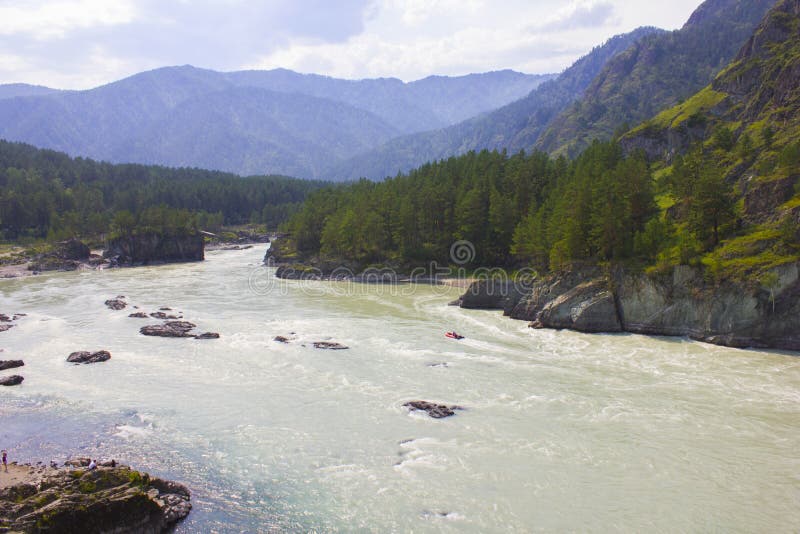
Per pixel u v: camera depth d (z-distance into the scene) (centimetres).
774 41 13675
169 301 10544
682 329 7312
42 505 2975
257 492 3547
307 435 4347
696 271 7294
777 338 6669
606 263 8138
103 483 3278
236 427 4516
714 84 14750
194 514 3312
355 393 5247
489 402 4981
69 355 6481
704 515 3262
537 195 13125
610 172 9544
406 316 8938
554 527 3148
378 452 4053
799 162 8050
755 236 7412
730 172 10238
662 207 10175
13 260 16912
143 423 4622
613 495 3469
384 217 14788
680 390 5278
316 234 16975
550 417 4638
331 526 3181
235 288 12362
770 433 4306
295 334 7600
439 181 15112
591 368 6016
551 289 8419
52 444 4247
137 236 18512
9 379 5619
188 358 6481
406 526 3167
